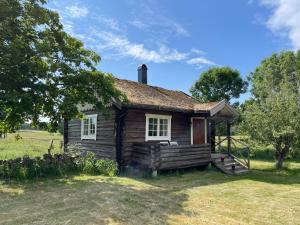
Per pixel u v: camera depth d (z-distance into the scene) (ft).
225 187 33.71
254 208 24.39
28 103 31.50
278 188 33.50
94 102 37.29
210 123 56.90
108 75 38.14
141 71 63.62
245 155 69.62
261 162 63.26
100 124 46.73
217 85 110.73
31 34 35.14
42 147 75.46
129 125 43.14
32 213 20.70
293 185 35.58
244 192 30.94
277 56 107.86
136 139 43.83
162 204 24.49
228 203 25.90
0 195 25.73
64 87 36.68
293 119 49.47
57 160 37.65
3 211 21.09
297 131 49.08
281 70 101.55
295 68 100.68
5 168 32.99
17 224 18.39
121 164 41.14
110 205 23.27
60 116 36.17
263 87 66.59
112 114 43.83
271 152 72.23
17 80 31.53
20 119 35.63
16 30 33.19
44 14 34.73
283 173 46.44
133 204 23.94
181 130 51.26
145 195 27.61
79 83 36.73
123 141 41.93
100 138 46.29
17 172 32.86
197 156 45.14
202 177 40.73
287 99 53.42
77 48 37.96
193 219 20.63
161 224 19.16
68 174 37.01
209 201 26.40
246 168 49.19
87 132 50.60
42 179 33.30
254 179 40.09
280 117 50.11
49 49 33.12
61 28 37.22
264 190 32.22
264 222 20.67
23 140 103.19
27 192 27.04
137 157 41.57
